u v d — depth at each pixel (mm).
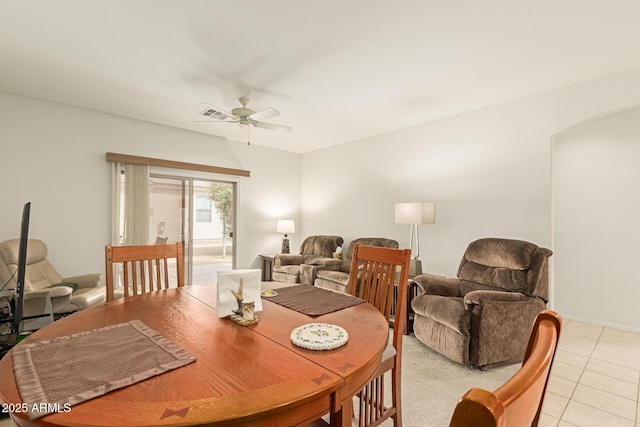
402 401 2131
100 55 2648
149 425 710
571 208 3986
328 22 2189
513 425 390
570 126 3143
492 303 2572
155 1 1983
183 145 4828
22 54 2637
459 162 3977
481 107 3766
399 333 1702
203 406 775
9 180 3512
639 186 3543
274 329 1305
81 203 3953
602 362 2738
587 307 3857
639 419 1965
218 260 5430
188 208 5020
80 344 1120
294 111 3951
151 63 2779
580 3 1975
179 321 1389
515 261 2902
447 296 3225
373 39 2389
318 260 4789
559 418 1978
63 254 3832
